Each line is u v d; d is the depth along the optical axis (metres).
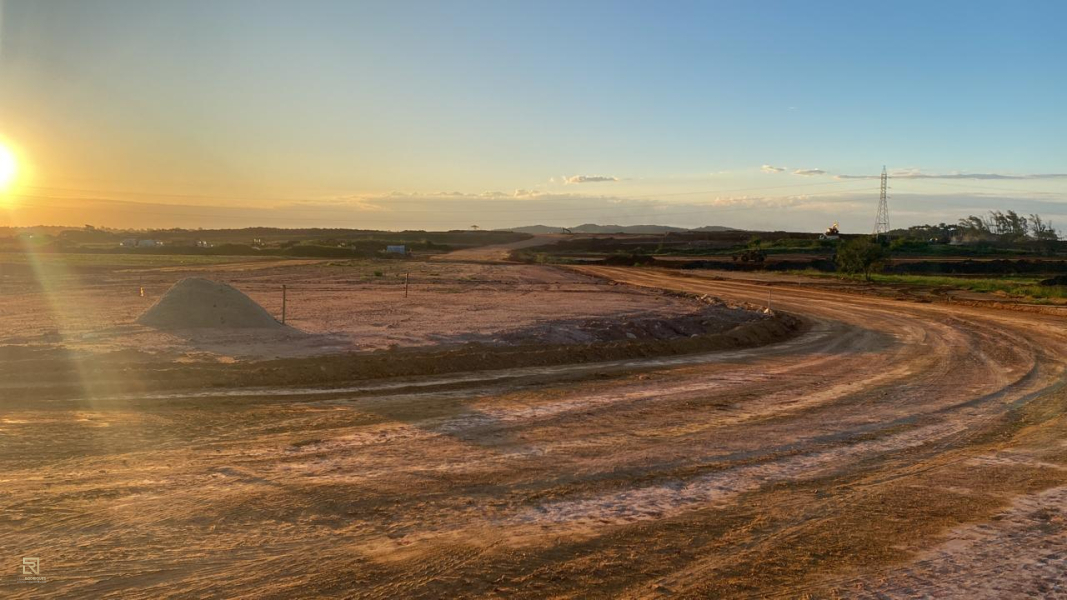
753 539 7.00
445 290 45.25
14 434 10.18
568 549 6.66
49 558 6.24
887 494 8.49
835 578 6.15
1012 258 104.81
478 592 5.76
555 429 11.48
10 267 62.44
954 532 7.27
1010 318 34.97
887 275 69.81
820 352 23.05
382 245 167.62
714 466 9.59
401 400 13.44
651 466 9.51
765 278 69.12
